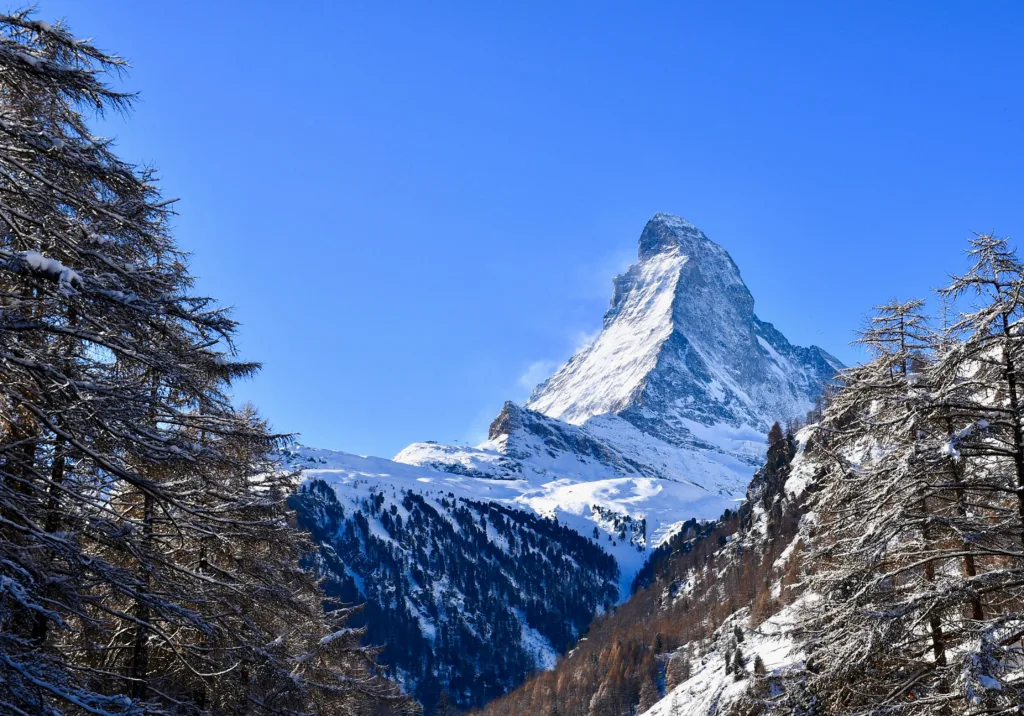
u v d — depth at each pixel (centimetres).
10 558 877
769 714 1398
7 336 893
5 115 973
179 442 1024
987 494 1314
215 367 1111
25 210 991
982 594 1228
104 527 974
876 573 1354
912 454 1270
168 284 1031
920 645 1363
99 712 849
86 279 898
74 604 941
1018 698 1054
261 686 1467
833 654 1348
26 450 1023
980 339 1208
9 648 845
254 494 1494
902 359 1438
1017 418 1217
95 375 1002
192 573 1144
